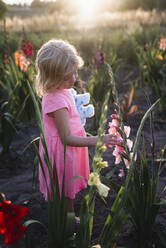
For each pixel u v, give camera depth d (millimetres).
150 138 3416
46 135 1866
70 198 1901
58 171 1838
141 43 9672
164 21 17641
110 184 1633
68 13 37250
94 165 1272
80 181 2006
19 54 4855
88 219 1401
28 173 2859
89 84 4254
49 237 1529
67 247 1521
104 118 1245
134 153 1448
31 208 2248
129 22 19047
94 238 1869
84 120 2199
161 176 2662
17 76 4492
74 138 1704
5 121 3092
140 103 4477
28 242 1375
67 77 1748
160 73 5188
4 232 1170
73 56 1745
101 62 4824
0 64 5754
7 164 2998
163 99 4246
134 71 7707
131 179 1632
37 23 21891
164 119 4039
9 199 2385
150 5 38906
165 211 2137
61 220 1499
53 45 1738
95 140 1689
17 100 4102
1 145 3441
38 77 1846
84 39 9055
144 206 1688
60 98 1745
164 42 6059
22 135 3744
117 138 1652
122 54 8789
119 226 1463
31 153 3270
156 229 1764
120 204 1437
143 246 1762
